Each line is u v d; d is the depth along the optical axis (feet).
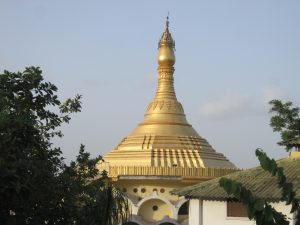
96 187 84.28
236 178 139.44
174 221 196.95
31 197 70.13
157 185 207.10
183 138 231.09
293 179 130.93
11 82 77.41
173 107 242.58
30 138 71.41
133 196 205.77
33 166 67.72
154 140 228.84
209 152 232.12
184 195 140.97
